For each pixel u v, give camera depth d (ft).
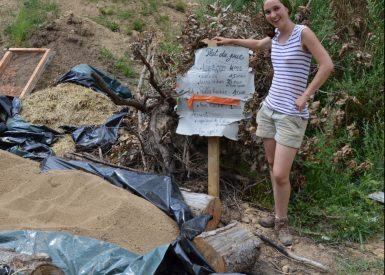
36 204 10.21
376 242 11.19
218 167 11.60
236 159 12.64
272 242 10.73
